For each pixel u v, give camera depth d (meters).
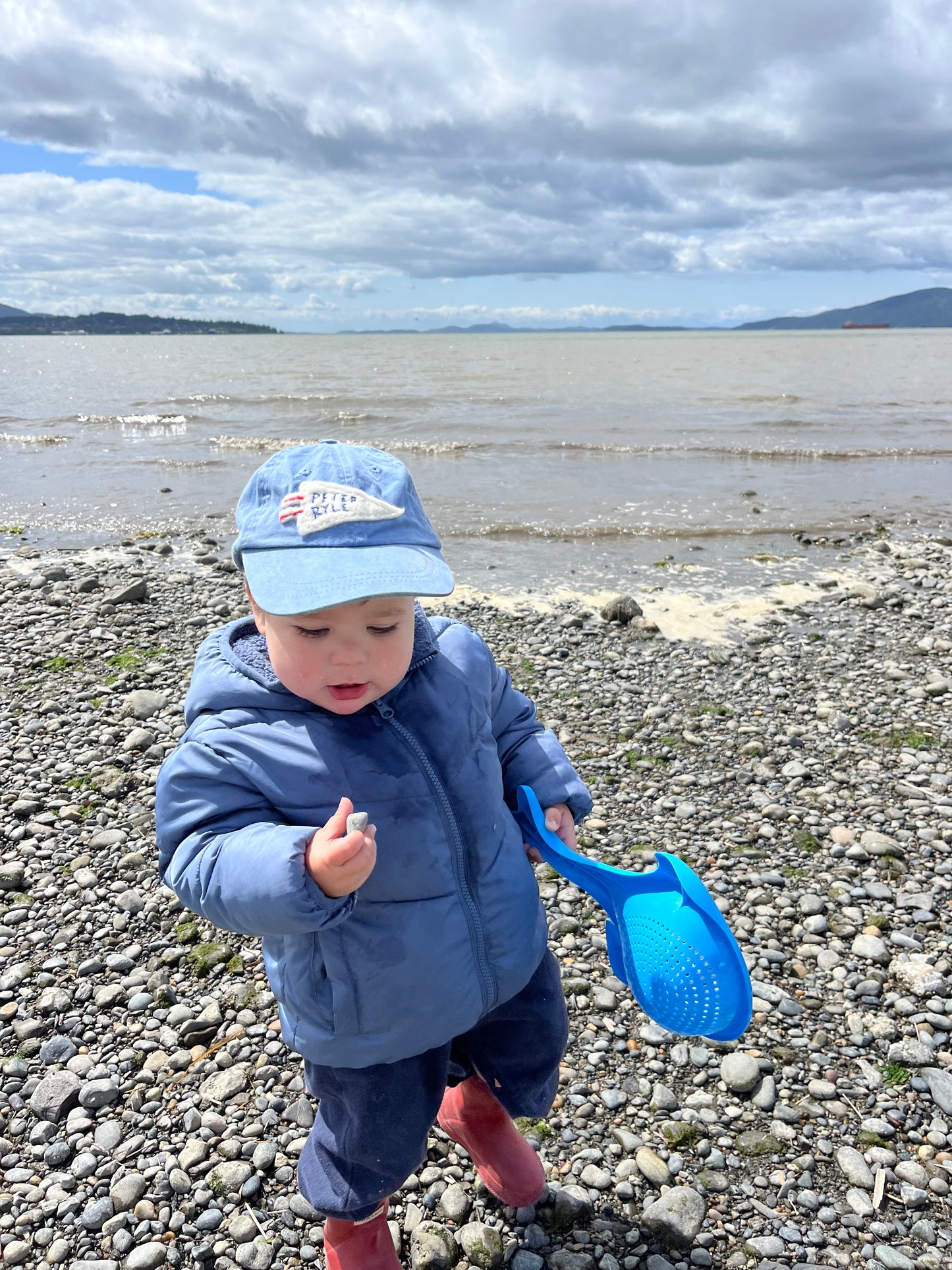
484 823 0.76
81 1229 0.92
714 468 5.72
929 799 1.75
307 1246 0.91
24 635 2.62
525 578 3.37
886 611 2.96
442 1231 0.92
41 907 1.42
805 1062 1.13
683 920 0.75
